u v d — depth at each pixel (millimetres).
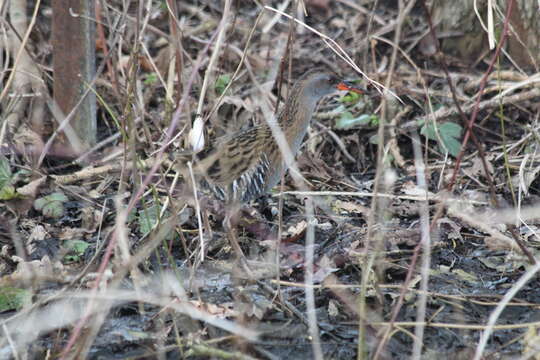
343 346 8258
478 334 8477
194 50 13492
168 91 10680
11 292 8695
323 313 8742
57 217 10258
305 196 10812
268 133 9953
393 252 9664
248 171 9594
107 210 10305
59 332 8211
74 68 10766
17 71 10688
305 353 8172
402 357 8141
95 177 10906
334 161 11883
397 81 12750
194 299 8875
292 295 9008
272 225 10344
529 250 9656
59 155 11266
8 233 9914
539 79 9672
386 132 11789
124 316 8641
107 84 12070
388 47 13641
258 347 8242
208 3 14516
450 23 13453
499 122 12195
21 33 11859
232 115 12188
